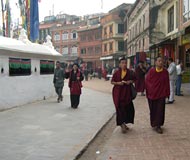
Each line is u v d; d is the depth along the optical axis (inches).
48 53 619.2
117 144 271.4
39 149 253.8
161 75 307.9
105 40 2532.0
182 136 290.5
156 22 1246.3
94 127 339.9
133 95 313.9
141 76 658.2
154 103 311.3
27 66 543.5
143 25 1534.2
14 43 508.4
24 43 558.6
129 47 2080.5
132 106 317.7
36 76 578.6
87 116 412.2
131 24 1988.2
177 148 252.2
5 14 893.8
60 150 250.5
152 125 313.0
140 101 565.3
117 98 311.6
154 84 307.3
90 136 297.9
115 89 315.6
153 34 1259.2
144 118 386.6
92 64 2753.4
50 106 510.9
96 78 2022.6
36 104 536.4
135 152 245.8
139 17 1652.3
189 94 644.1
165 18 1198.3
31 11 677.3
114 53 2395.4
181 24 951.0
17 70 507.5
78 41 2928.2
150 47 1171.9
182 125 337.4
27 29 683.4
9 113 433.4
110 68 1985.7
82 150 252.5
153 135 298.4
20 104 515.5
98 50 2674.7
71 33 3048.7
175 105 483.2
